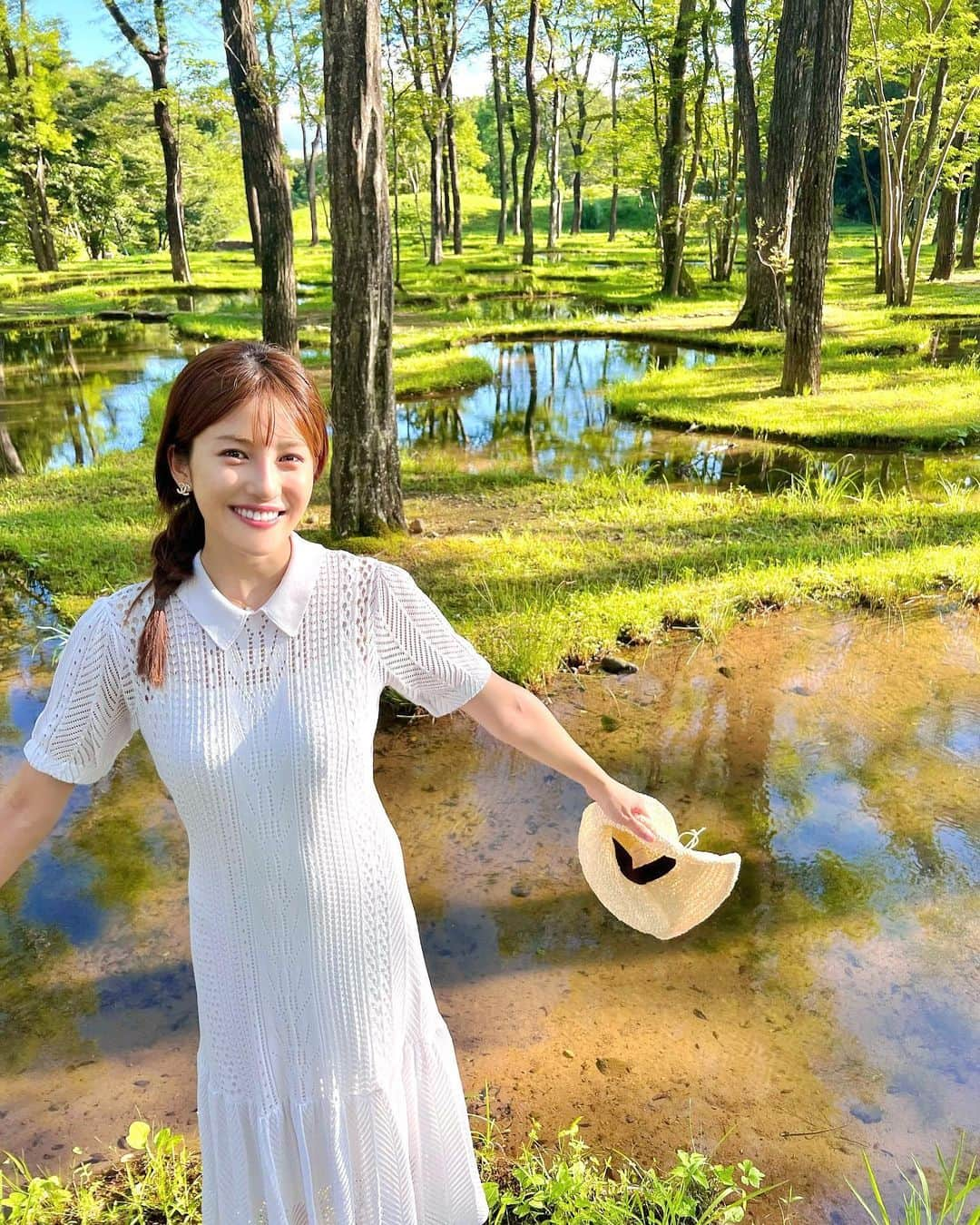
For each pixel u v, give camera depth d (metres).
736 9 19.75
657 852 1.88
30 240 43.72
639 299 24.30
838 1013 3.01
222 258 46.38
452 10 29.19
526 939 3.34
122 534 7.41
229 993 1.63
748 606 6.02
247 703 1.52
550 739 1.77
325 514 7.90
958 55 19.09
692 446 10.35
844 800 4.12
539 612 5.73
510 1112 2.65
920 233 20.20
